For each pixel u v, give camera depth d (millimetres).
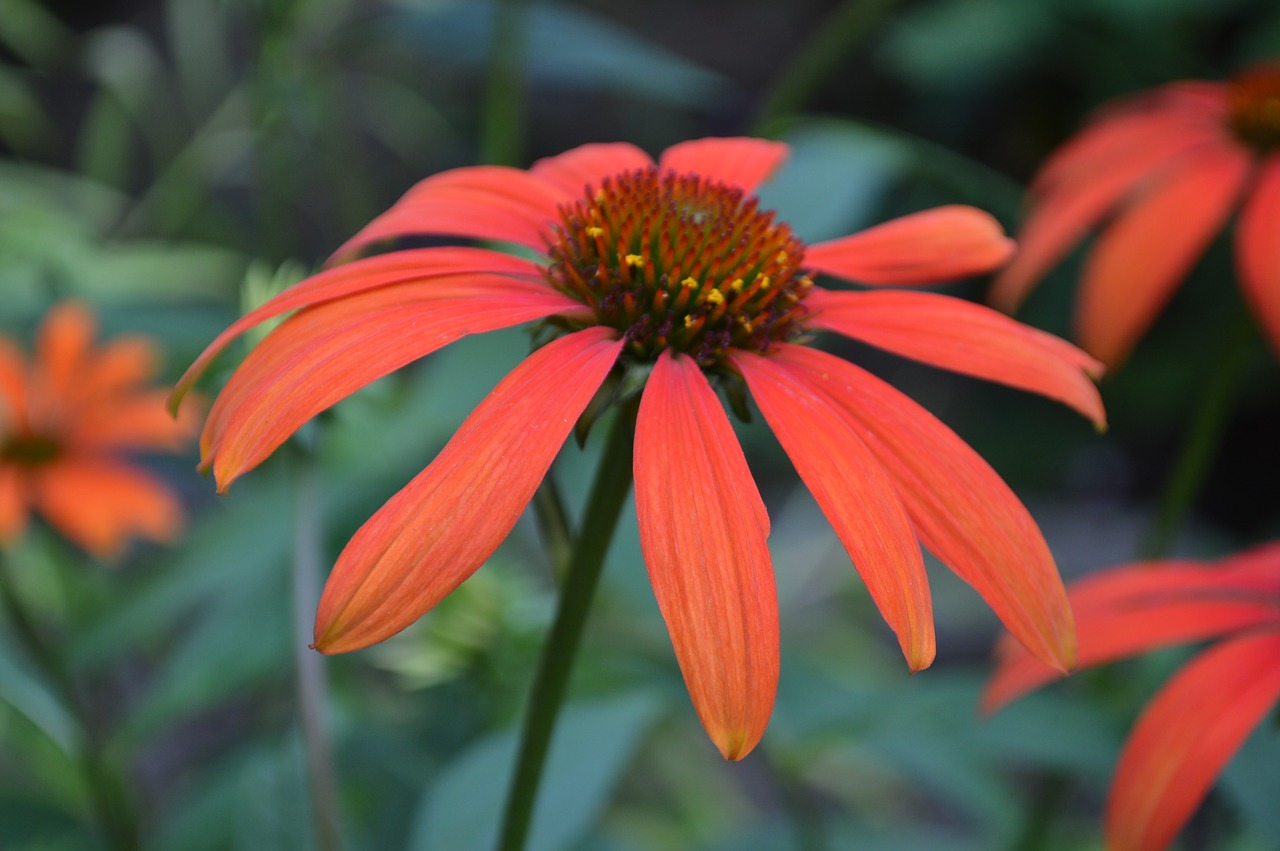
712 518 276
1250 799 350
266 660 376
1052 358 317
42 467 504
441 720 410
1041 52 1125
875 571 277
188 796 460
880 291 327
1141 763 331
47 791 464
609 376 301
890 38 1172
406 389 377
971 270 336
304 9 506
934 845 453
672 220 311
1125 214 460
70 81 1200
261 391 283
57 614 489
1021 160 1234
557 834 337
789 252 322
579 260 313
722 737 263
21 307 510
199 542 400
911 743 409
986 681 389
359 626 261
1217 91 516
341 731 406
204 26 890
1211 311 1074
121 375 536
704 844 441
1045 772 412
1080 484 1121
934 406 1155
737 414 308
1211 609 356
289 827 357
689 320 304
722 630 267
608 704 355
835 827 453
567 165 349
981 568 289
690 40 1391
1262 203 434
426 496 269
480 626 381
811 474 285
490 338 380
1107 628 359
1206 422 415
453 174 334
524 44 476
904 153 444
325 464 374
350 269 303
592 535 298
